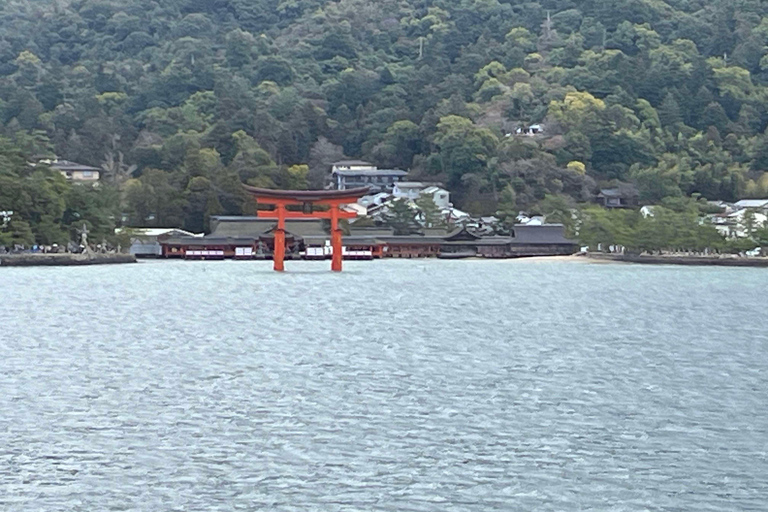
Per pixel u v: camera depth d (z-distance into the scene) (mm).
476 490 83750
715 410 106312
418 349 140875
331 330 159000
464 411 105125
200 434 96500
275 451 91938
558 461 90125
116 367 125938
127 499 81750
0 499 81500
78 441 94188
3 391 111875
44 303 192875
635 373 124438
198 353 136375
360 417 102438
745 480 86375
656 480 86188
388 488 83938
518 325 167125
